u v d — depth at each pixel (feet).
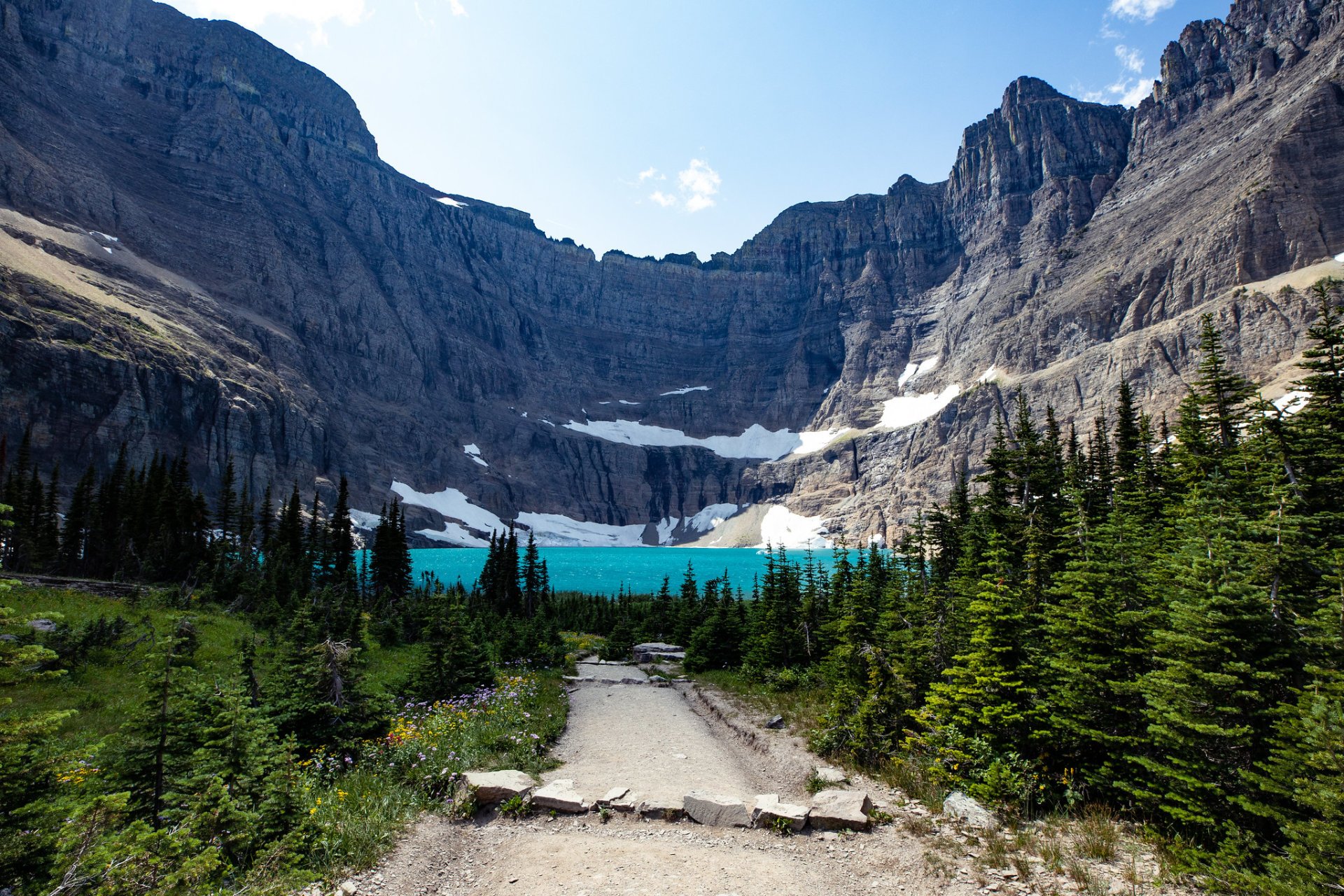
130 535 191.83
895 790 47.37
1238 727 32.81
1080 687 42.16
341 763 47.93
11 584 26.25
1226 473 73.26
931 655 62.54
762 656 112.06
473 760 52.29
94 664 77.20
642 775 54.44
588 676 123.34
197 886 27.02
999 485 99.50
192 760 34.22
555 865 34.86
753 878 33.32
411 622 149.69
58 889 23.94
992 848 35.22
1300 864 26.94
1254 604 35.58
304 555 218.18
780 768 56.75
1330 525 56.08
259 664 82.12
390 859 34.78
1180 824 35.27
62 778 31.17
